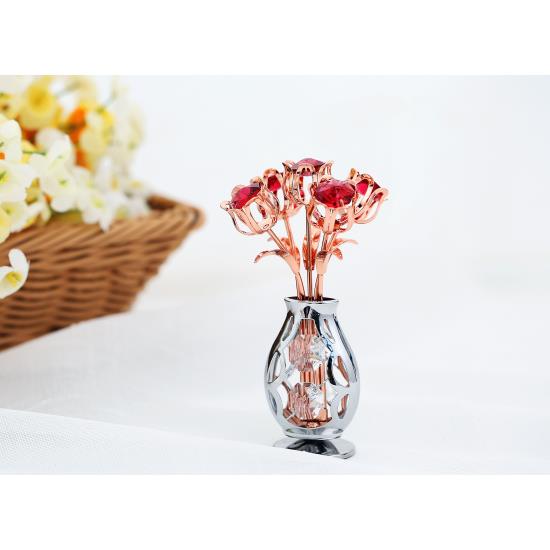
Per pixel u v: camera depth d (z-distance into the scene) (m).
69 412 0.58
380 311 0.74
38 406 0.59
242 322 0.69
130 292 0.67
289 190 0.53
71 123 0.65
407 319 0.74
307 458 0.52
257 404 0.61
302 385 0.54
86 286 0.64
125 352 0.63
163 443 0.52
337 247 0.54
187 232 0.68
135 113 0.71
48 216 0.61
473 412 0.59
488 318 0.77
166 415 0.59
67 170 0.63
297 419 0.54
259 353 0.66
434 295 0.79
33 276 0.61
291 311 0.54
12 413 0.53
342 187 0.52
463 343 0.71
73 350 0.63
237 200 0.53
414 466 0.53
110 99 0.69
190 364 0.64
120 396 0.60
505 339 0.72
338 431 0.54
